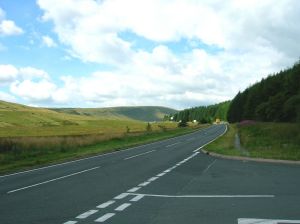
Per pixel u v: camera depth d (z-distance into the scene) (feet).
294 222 29.43
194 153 108.88
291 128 141.38
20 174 66.80
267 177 55.72
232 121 557.33
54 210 34.76
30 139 139.54
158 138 199.41
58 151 115.34
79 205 36.99
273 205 35.88
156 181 53.42
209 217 31.27
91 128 419.54
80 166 77.66
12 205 37.40
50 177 60.59
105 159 93.50
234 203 36.99
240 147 115.44
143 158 94.48
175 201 38.40
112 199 39.96
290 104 242.37
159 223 29.48
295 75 276.41
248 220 30.09
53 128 418.72
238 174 59.82
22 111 646.74
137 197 40.91
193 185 49.16
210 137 210.79
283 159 79.25
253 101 403.54
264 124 228.22
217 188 46.39
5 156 96.68
